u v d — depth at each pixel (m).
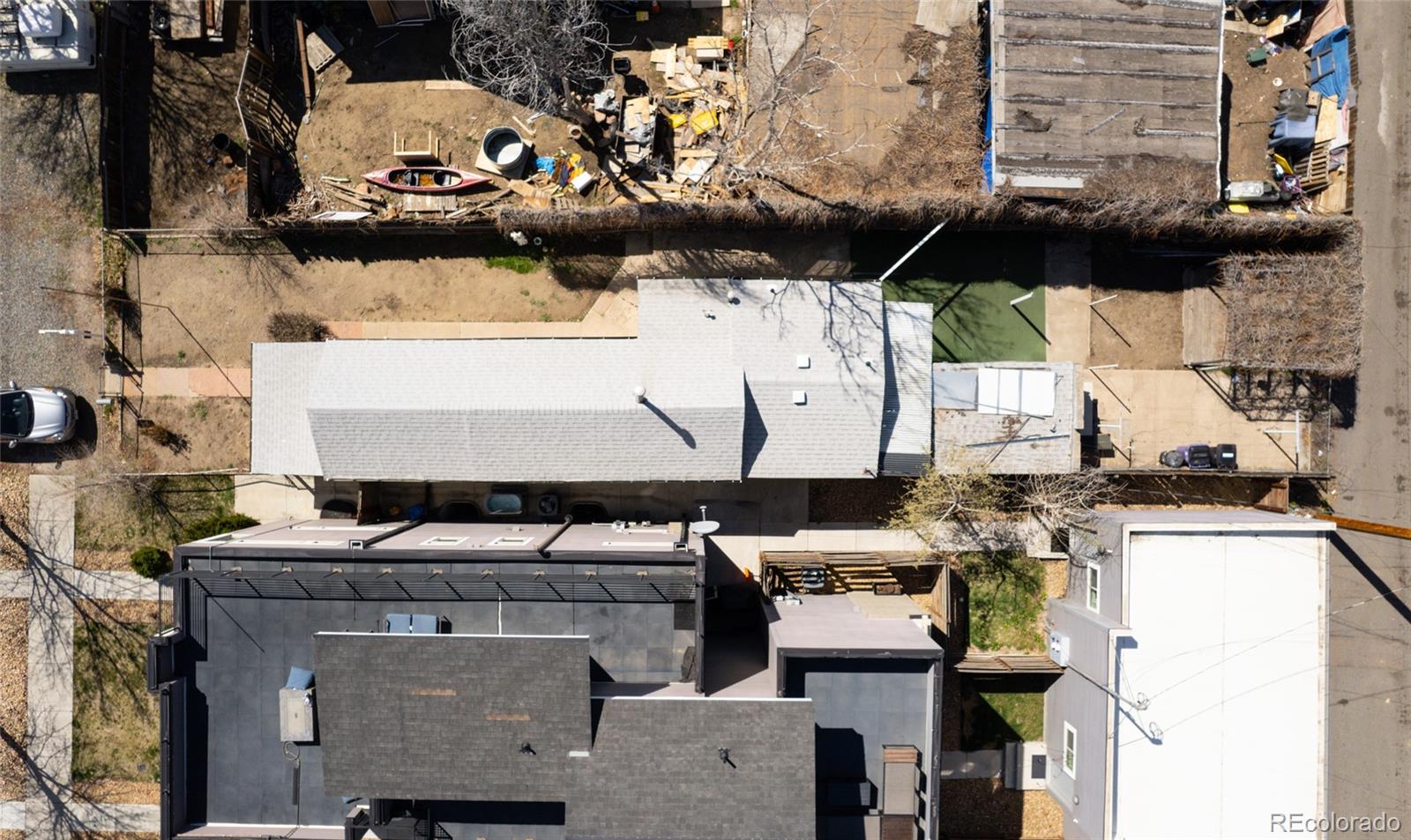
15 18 22.05
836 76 22.39
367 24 23.19
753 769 17.61
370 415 20.45
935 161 22.33
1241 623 20.28
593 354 20.95
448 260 23.34
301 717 18.75
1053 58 21.84
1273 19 23.50
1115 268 23.36
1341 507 23.25
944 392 22.05
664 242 23.11
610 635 19.34
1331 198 23.17
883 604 23.42
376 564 19.17
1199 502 23.34
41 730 23.47
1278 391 23.31
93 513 23.36
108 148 22.84
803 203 21.84
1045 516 22.97
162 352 23.31
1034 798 23.48
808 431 21.12
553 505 22.91
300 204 23.14
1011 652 23.41
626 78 23.08
